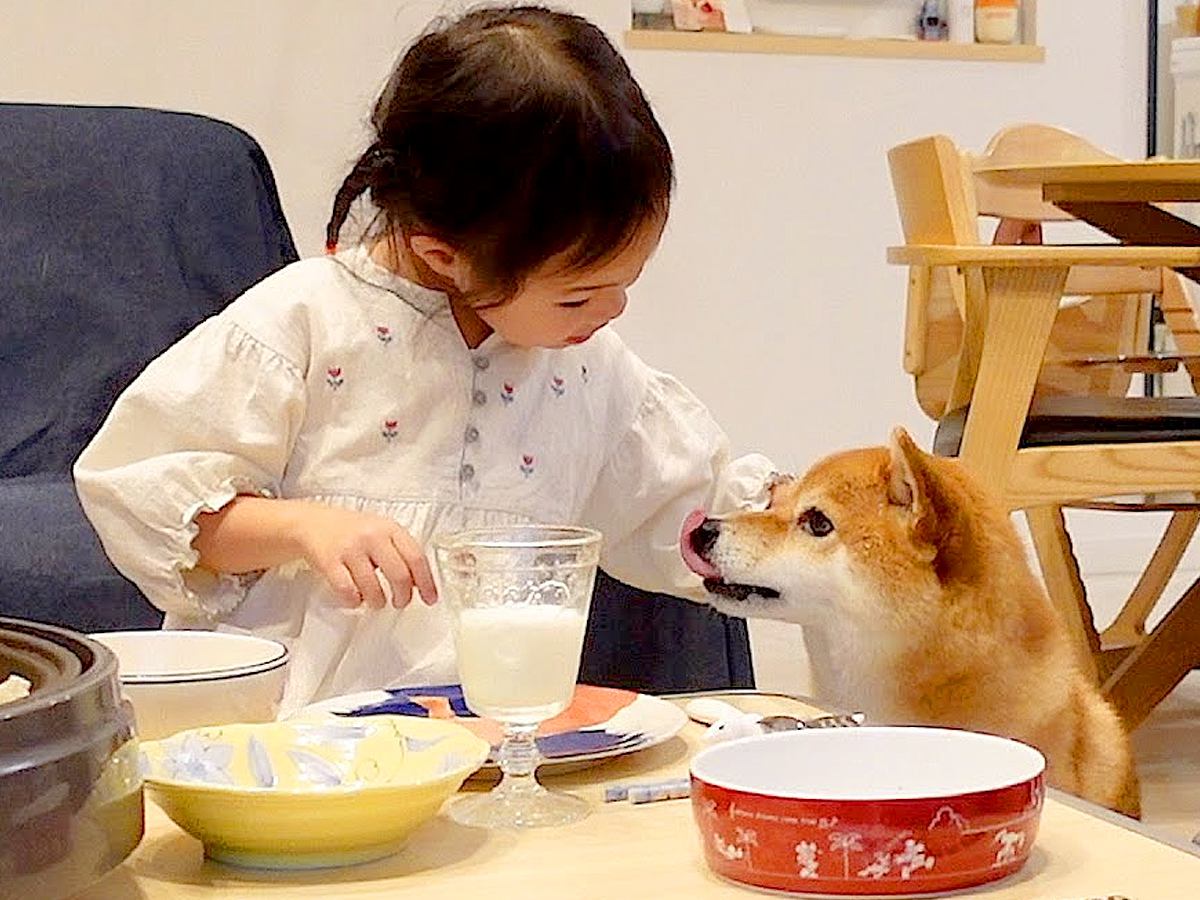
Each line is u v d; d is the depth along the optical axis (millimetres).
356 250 1334
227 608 1258
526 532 880
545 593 821
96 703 605
